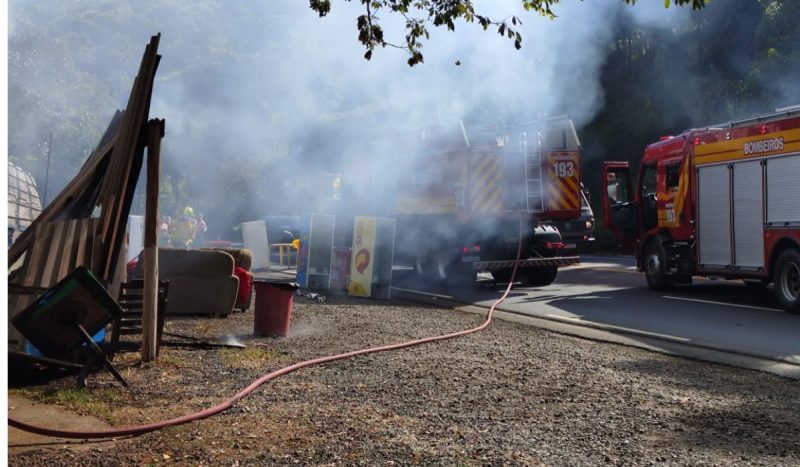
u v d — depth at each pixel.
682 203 13.84
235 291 10.58
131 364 6.90
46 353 6.04
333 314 10.97
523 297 13.81
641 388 6.05
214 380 6.31
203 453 4.28
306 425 4.86
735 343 8.53
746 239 12.31
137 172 7.58
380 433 4.66
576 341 8.65
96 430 4.68
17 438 4.63
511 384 6.17
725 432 4.79
